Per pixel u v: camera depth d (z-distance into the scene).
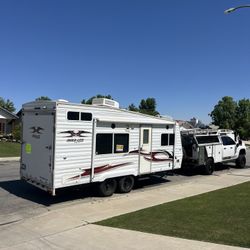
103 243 6.29
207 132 17.12
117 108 11.35
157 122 12.95
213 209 8.93
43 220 8.06
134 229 7.11
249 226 7.25
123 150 11.63
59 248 6.08
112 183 11.25
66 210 9.08
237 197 10.61
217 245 6.00
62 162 9.81
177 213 8.51
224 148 18.12
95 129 10.62
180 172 17.50
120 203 10.00
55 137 9.62
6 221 8.09
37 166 10.34
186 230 6.97
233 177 15.90
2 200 10.28
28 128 10.80
